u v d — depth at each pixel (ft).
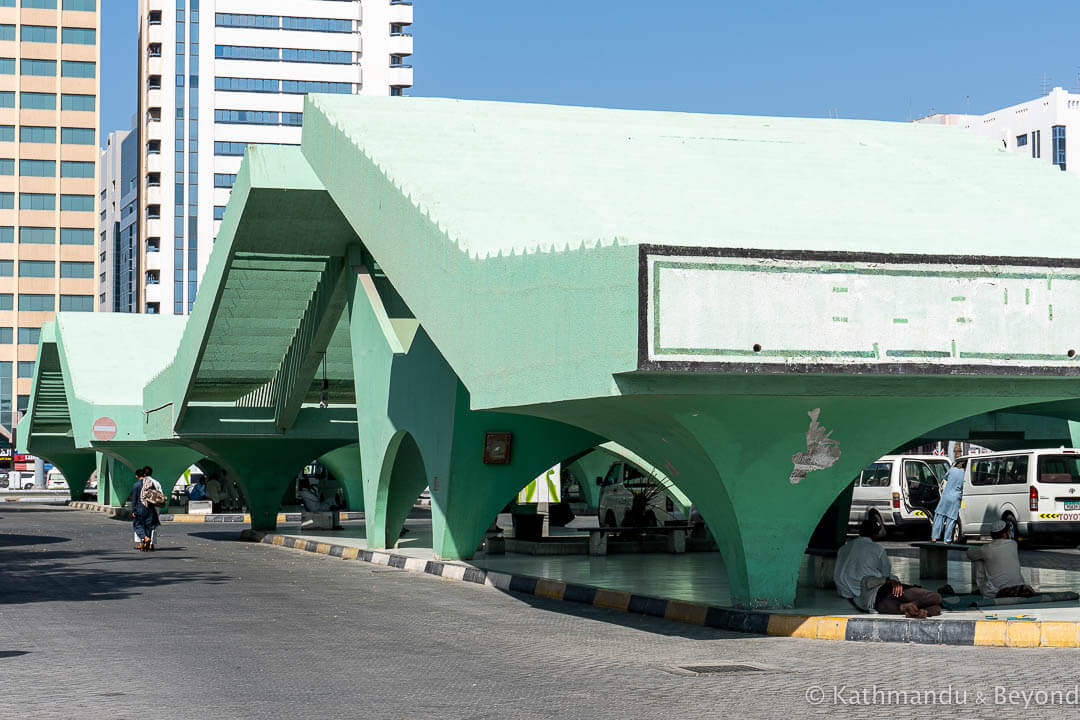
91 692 31.04
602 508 84.69
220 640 40.78
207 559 79.15
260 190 73.20
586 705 29.76
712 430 44.29
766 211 54.95
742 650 39.55
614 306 40.34
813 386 42.14
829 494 47.32
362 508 154.92
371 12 397.60
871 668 35.76
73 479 198.49
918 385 43.11
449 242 53.67
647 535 83.82
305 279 90.99
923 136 79.41
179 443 116.57
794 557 47.29
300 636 41.91
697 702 30.25
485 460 70.23
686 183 61.16
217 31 383.86
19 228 363.76
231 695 30.73
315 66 391.45
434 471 72.23
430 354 72.43
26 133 365.20
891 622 42.06
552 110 78.13
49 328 156.46
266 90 387.34
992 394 43.91
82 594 56.13
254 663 35.91
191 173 380.58
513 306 47.70
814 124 80.43
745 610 46.16
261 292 91.91
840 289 40.75
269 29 387.55
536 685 32.48
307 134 76.64
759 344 39.91
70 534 110.01
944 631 41.24
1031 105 336.90
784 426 44.73
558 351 44.04
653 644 40.78
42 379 165.58
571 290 43.16
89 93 368.27
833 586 55.16
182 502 176.55
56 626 44.29
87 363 140.67
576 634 43.16
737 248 39.93
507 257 48.19
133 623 45.29
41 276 365.20
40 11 365.61
